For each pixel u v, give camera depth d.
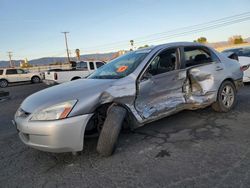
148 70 3.99
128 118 3.80
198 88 4.68
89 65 15.07
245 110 5.36
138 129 4.58
